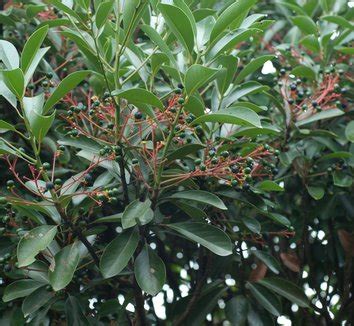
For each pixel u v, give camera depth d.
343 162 1.27
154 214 1.02
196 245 1.34
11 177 1.21
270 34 1.50
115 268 0.94
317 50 1.34
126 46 1.00
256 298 1.15
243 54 1.24
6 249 1.08
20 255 0.90
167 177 1.00
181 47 1.08
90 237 1.07
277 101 1.22
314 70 1.29
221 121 0.94
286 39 1.49
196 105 0.96
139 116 0.99
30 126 0.91
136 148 0.98
